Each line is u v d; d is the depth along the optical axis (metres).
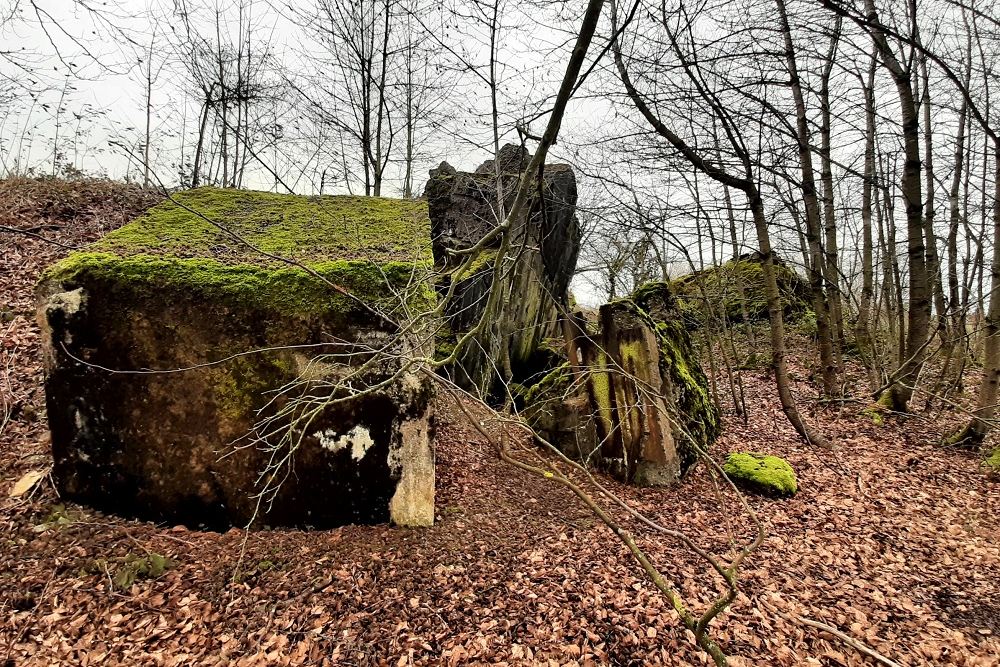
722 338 8.51
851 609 3.55
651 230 7.20
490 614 3.25
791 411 6.72
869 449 6.30
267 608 3.09
